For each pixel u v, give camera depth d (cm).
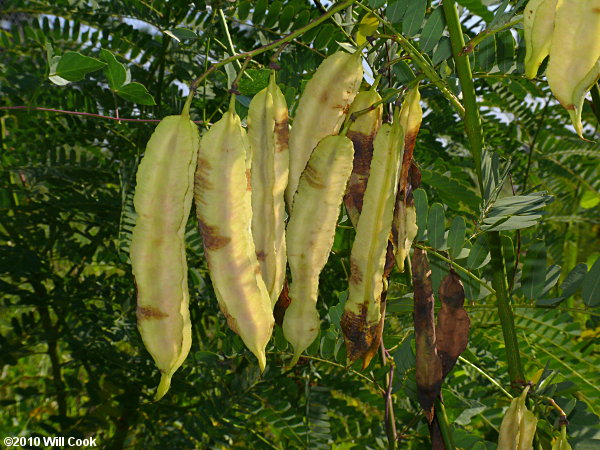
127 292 56
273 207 25
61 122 52
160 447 51
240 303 24
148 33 52
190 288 51
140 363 52
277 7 41
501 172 33
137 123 52
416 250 31
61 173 53
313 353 38
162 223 24
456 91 33
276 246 25
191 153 24
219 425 47
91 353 53
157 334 24
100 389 55
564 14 22
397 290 48
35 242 56
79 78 31
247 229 24
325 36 40
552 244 60
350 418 50
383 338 41
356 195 28
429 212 31
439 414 31
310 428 46
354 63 26
